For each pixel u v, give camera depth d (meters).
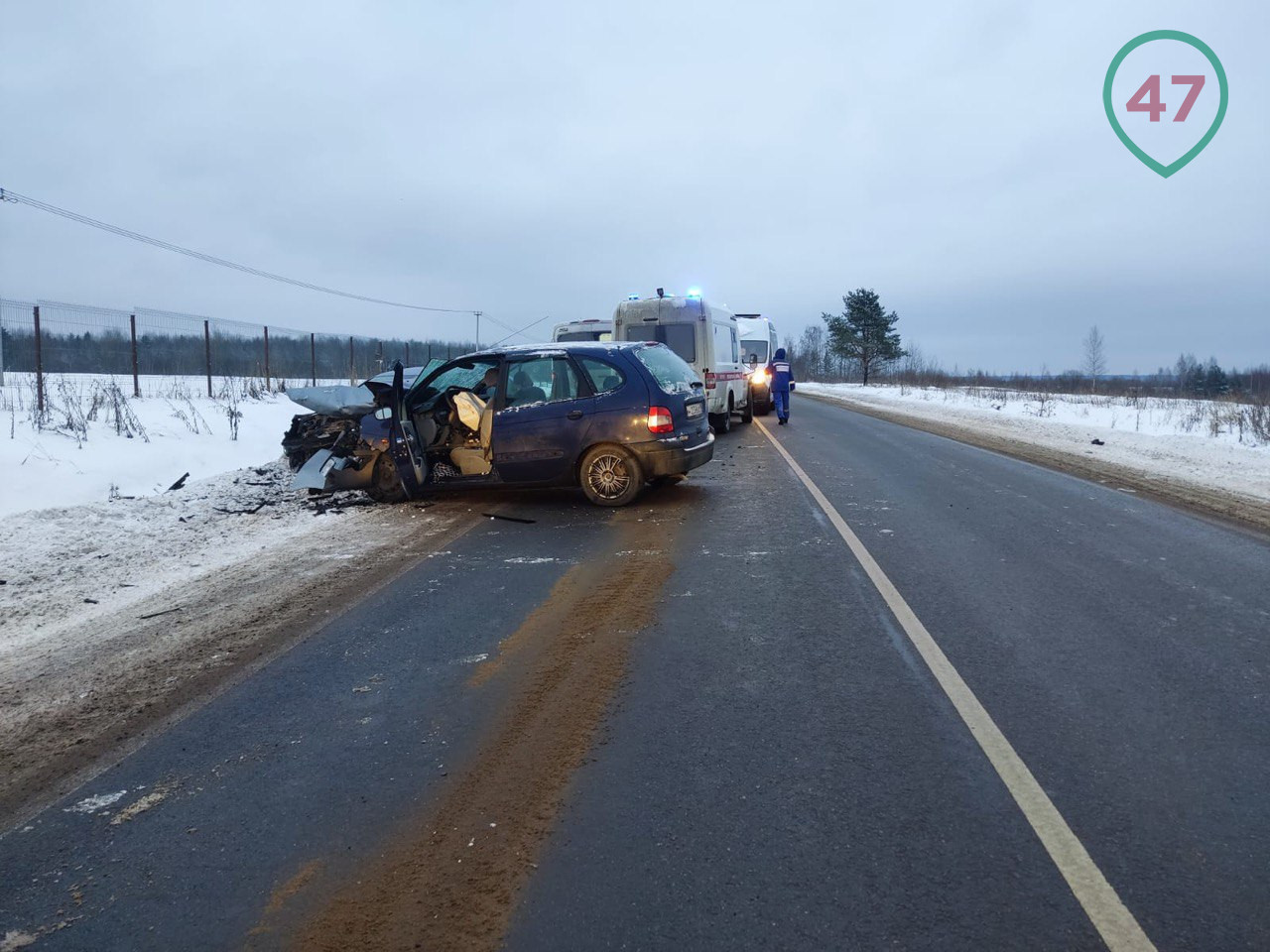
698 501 9.80
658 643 4.92
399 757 3.61
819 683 4.29
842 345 69.19
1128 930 2.43
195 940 2.50
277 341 23.98
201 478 11.31
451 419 9.94
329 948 2.44
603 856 2.85
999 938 2.41
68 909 2.67
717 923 2.49
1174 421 21.28
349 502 9.96
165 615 5.71
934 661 4.57
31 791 3.42
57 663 4.86
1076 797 3.17
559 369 9.62
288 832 3.06
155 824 3.14
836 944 2.39
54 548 7.50
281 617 5.57
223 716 4.07
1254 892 2.60
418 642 5.04
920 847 2.86
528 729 3.84
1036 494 10.28
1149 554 7.10
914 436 18.23
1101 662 4.56
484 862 2.84
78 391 14.78
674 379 9.99
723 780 3.33
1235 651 4.75
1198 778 3.30
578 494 10.36
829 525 8.31
